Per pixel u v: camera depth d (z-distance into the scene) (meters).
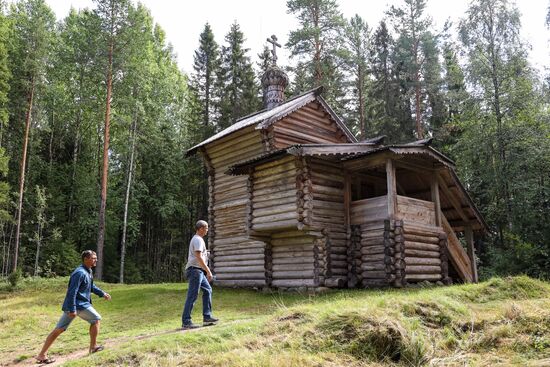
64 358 7.60
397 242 13.30
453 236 15.87
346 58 30.09
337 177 14.99
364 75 35.22
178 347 6.81
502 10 24.02
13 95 31.30
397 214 13.66
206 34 41.88
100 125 38.75
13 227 33.16
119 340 8.27
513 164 22.36
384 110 35.25
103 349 7.39
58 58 36.06
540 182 22.58
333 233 14.45
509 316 7.40
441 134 31.50
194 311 11.62
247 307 11.75
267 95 22.38
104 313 12.29
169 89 39.31
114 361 6.58
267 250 15.48
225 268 17.97
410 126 35.22
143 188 37.50
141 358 6.59
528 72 23.44
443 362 6.10
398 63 36.69
